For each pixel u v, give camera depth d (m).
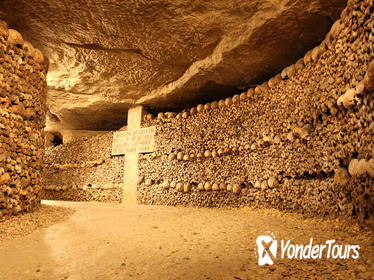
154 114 11.53
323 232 3.64
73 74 9.21
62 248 3.39
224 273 2.42
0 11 6.15
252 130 7.38
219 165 8.17
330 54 4.59
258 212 6.11
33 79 5.78
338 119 4.36
